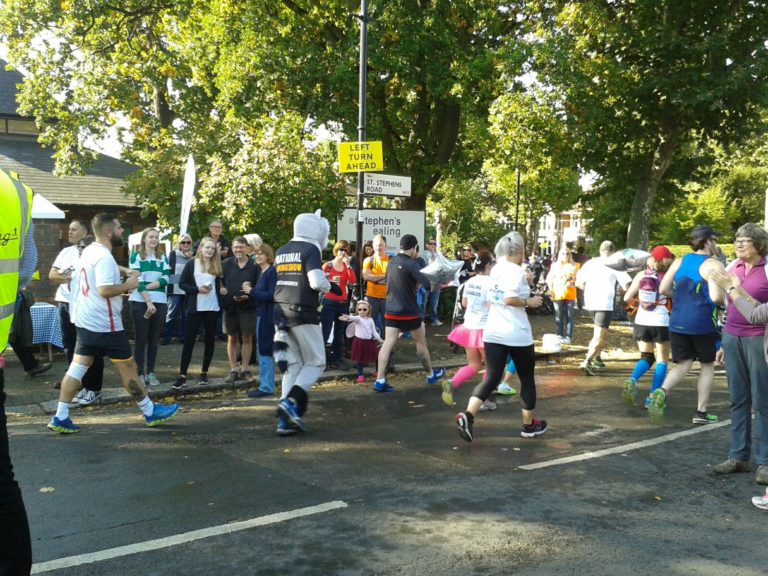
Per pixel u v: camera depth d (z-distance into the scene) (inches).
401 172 754.2
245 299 340.2
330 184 511.2
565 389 366.9
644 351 331.6
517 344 251.4
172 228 522.9
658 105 731.4
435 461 230.5
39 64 822.5
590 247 1566.2
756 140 1429.6
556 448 249.0
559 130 620.4
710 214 1568.7
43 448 239.1
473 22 647.8
